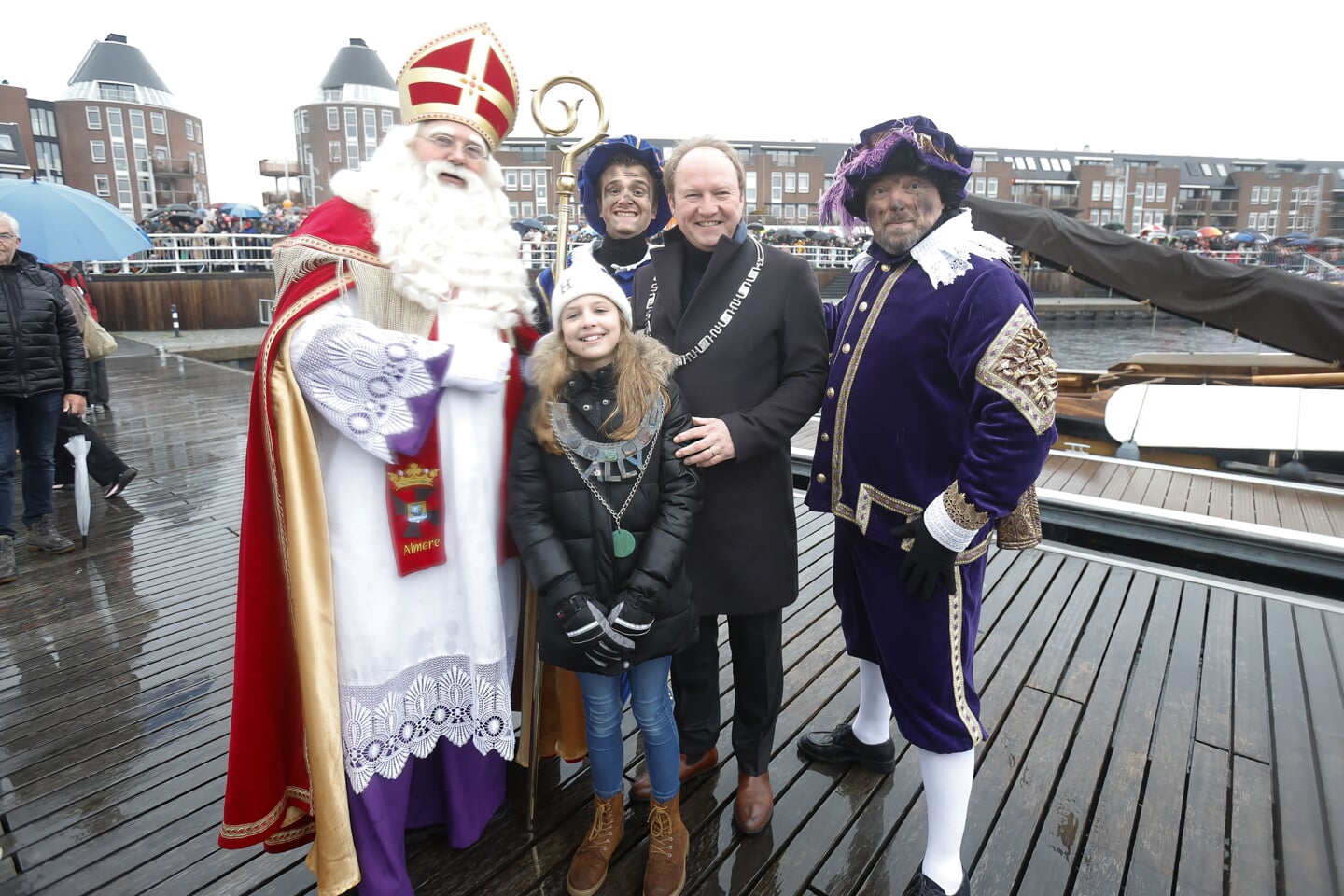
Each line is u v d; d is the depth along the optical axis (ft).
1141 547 15.33
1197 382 23.47
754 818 6.36
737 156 5.99
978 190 159.43
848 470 5.61
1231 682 8.72
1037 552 12.69
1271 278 20.11
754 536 6.04
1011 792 6.91
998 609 10.57
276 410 4.80
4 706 8.55
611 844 5.94
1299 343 20.06
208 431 21.88
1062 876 5.98
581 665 5.25
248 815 5.20
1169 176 165.78
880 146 5.05
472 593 5.39
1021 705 8.29
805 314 5.96
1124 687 8.64
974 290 4.85
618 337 5.30
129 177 155.74
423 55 5.25
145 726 8.15
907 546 5.14
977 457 4.69
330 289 4.88
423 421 4.99
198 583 11.96
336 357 4.75
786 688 8.64
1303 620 10.23
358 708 5.13
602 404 5.25
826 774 7.20
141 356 37.06
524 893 5.86
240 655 5.07
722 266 5.92
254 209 64.75
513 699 7.31
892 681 5.48
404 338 4.89
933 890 5.45
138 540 13.83
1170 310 21.59
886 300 5.39
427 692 5.48
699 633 6.63
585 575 5.29
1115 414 20.81
